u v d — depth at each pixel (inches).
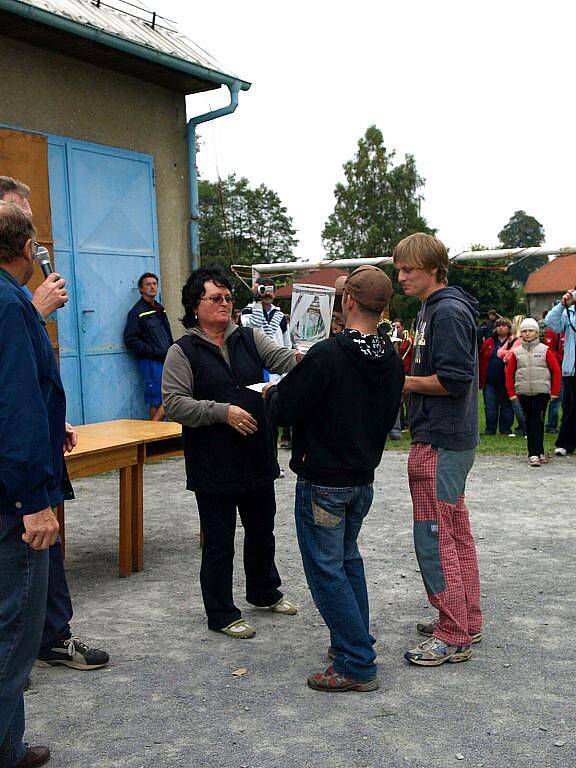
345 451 127.3
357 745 114.9
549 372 331.9
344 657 132.0
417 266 140.2
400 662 144.3
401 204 1996.8
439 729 119.1
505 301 1689.2
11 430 93.3
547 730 118.3
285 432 375.6
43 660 144.7
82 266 337.7
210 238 2497.5
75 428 212.2
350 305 130.7
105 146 347.9
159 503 272.4
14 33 302.7
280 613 171.2
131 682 138.1
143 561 207.5
